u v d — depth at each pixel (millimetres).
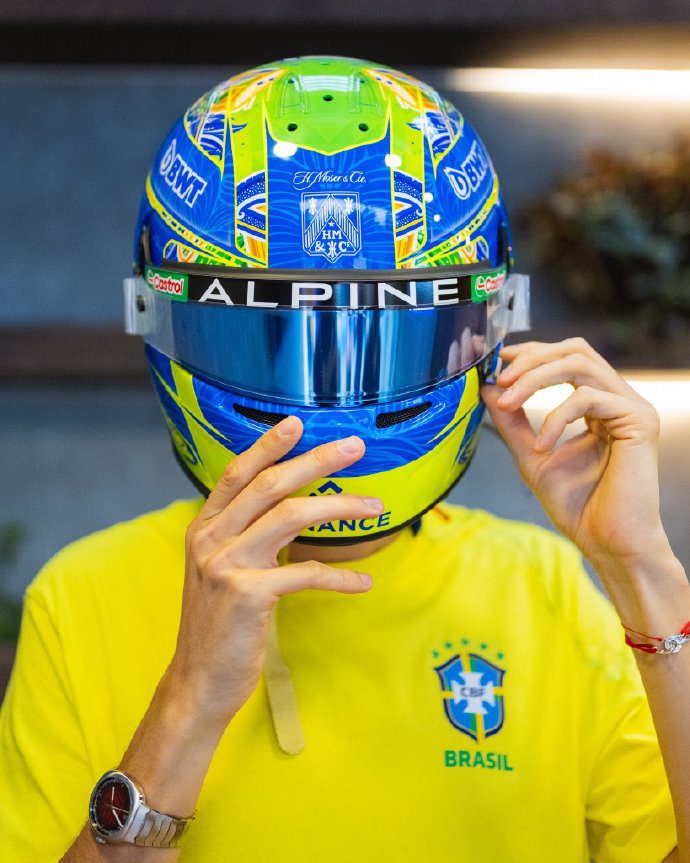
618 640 938
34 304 2590
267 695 876
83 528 2596
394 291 791
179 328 830
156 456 2594
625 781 894
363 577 752
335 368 796
